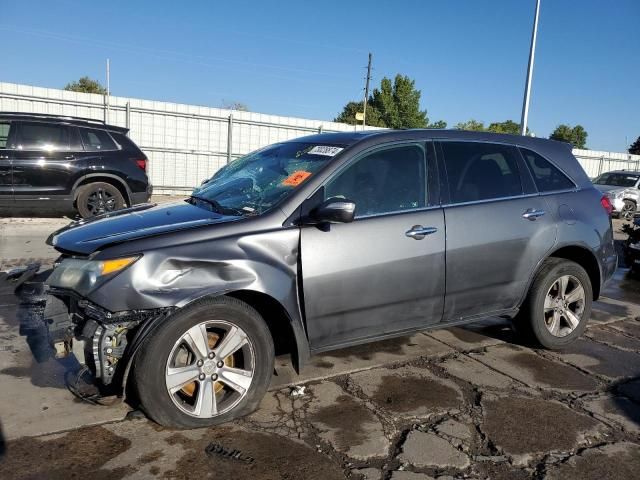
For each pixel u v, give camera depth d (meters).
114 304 2.99
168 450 2.97
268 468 2.86
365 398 3.71
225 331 3.26
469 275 4.09
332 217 3.36
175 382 3.10
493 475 2.90
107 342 3.05
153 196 17.39
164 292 3.05
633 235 8.45
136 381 3.04
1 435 3.05
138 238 3.19
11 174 9.79
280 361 4.27
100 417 3.28
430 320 4.03
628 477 2.94
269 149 4.60
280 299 3.35
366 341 3.80
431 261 3.88
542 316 4.59
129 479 2.71
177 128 18.16
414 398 3.74
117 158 10.58
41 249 8.25
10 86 15.91
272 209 3.50
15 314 5.09
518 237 4.30
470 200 4.20
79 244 3.26
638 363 4.57
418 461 3.00
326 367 4.21
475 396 3.81
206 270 3.18
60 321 3.41
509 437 3.28
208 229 3.31
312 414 3.46
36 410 3.33
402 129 4.20
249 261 3.28
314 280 3.46
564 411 3.64
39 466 2.78
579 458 3.09
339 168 3.73
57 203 10.21
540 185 4.64
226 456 2.94
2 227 10.09
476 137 4.44
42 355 4.18
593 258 4.82
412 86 53.28
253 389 3.32
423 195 4.00
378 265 3.67
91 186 10.38
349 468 2.90
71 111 16.67
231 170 4.59
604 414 3.63
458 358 4.52
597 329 5.53
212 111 18.58
